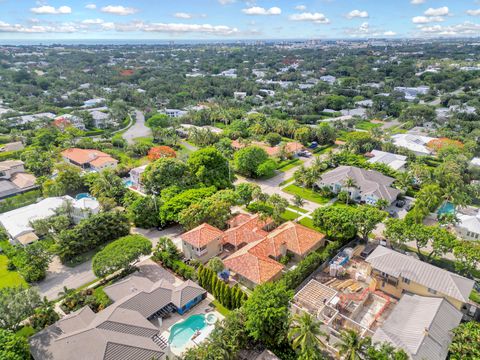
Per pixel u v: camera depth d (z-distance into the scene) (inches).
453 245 2369.6
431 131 6156.5
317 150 5477.4
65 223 3016.7
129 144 5639.8
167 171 3671.3
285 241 2699.3
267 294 1863.9
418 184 3978.8
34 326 1996.8
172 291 2214.6
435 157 4778.5
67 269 2637.8
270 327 1784.0
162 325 2065.7
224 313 2158.0
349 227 2669.8
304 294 2245.3
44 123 6402.6
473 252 2285.9
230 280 2468.0
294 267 2490.2
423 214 3043.8
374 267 2321.6
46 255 2546.8
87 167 4724.4
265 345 1888.5
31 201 3693.4
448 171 3779.5
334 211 2800.2
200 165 3727.9
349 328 2006.6
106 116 6993.1
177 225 3250.5
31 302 1974.7
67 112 7480.3
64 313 2146.9
